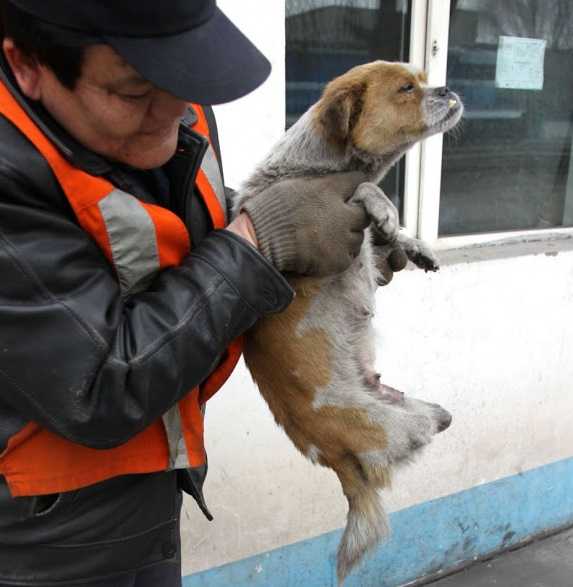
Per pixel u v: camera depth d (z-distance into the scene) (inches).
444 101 79.2
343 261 62.6
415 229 130.3
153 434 55.5
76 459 52.4
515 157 139.9
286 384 74.9
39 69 45.7
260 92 100.0
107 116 46.1
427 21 122.0
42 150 46.6
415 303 118.4
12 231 45.3
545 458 142.6
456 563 138.2
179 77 43.3
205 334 50.3
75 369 46.4
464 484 134.2
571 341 137.6
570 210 149.4
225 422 108.0
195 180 58.1
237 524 113.7
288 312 72.3
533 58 135.8
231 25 48.6
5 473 52.5
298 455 115.9
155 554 59.8
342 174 66.8
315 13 115.3
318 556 122.8
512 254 128.3
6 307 44.9
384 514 78.3
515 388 134.0
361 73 78.4
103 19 41.7
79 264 47.9
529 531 145.6
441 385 125.5
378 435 76.2
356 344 77.7
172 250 53.9
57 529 53.7
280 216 60.5
